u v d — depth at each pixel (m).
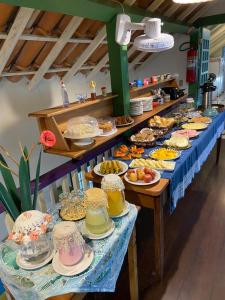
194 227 2.25
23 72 2.69
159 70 4.60
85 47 2.92
